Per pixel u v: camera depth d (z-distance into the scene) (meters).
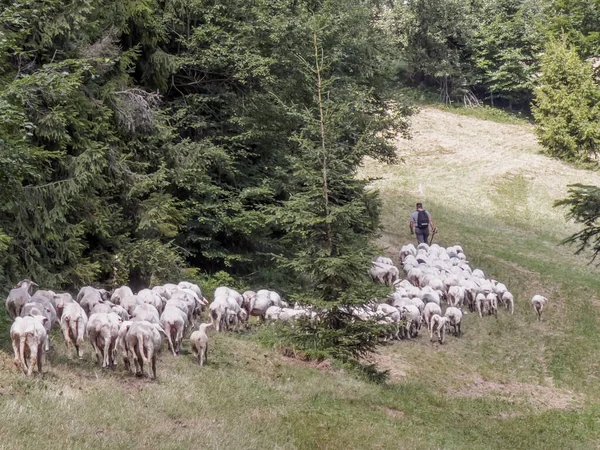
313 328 19.06
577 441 16.36
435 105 77.00
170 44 28.80
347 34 33.88
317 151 18.98
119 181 23.42
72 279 21.27
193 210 25.94
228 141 28.73
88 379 13.62
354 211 18.59
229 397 14.34
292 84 28.38
